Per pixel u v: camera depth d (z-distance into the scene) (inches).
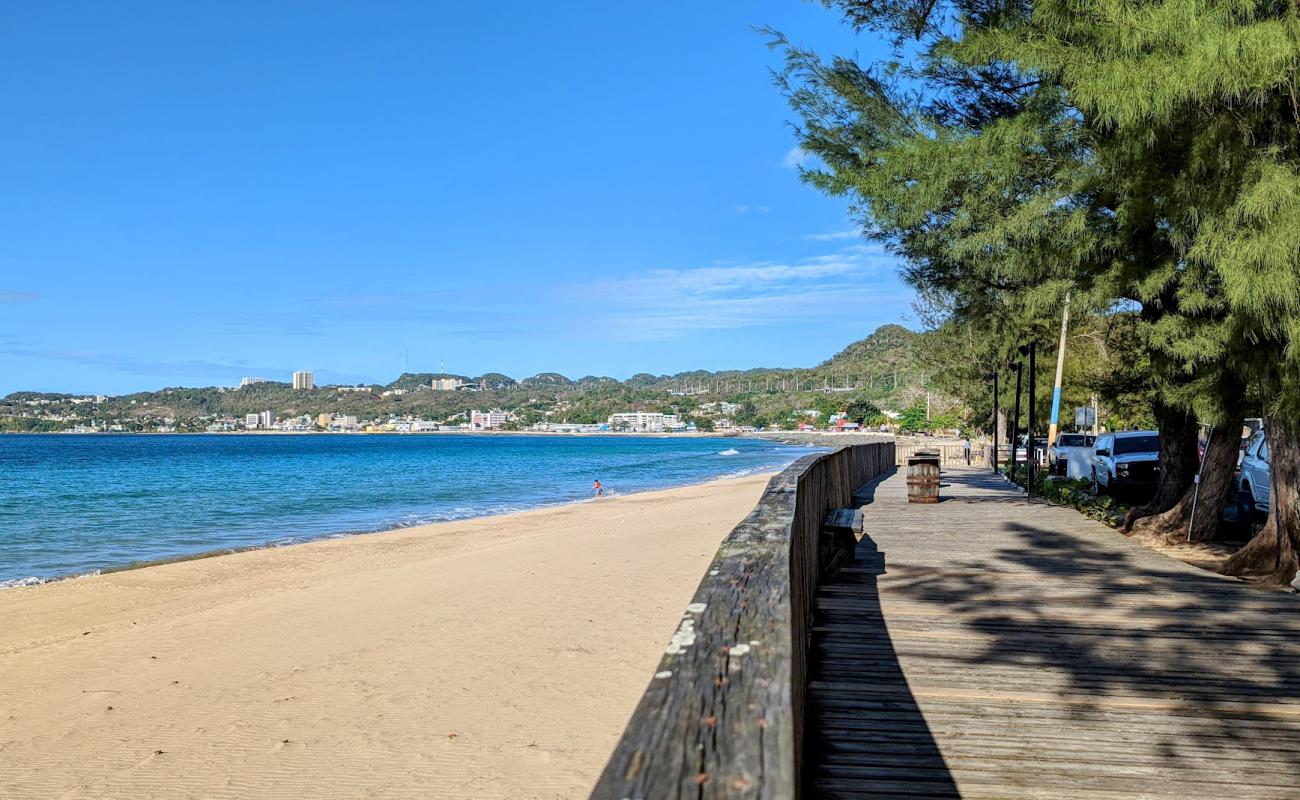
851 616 275.9
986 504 675.4
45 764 235.5
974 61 306.7
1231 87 224.4
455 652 331.9
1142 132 277.6
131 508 1267.2
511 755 230.1
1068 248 367.6
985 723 177.5
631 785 44.5
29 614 477.4
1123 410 594.2
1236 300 230.4
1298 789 145.5
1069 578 341.1
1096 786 146.8
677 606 402.0
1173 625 262.1
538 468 2775.6
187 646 371.9
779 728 51.8
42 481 2006.6
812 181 415.5
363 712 266.8
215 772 225.6
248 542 844.0
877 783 147.9
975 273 472.1
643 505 1129.4
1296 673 211.8
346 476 2257.6
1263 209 222.5
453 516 1123.3
